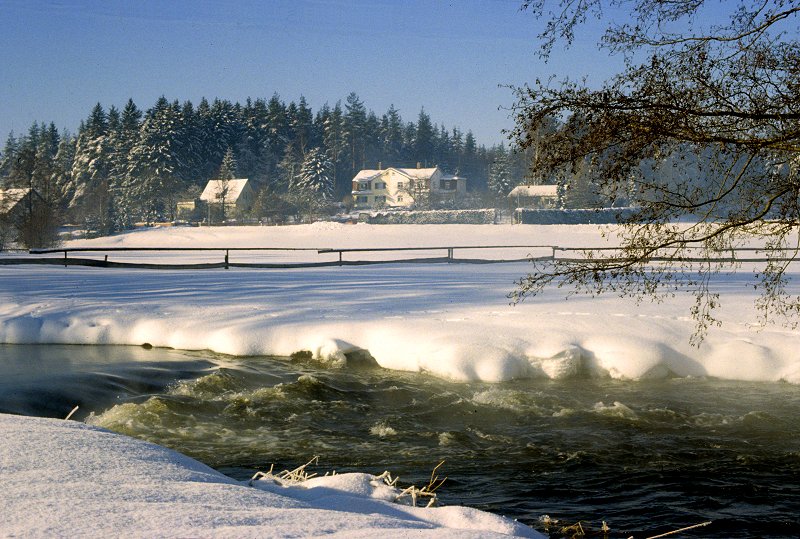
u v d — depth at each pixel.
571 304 18.23
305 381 12.75
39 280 25.14
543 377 13.30
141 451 4.56
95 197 116.75
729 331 14.56
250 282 24.73
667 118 8.25
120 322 16.58
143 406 11.31
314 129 162.38
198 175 130.50
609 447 9.70
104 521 3.03
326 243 67.12
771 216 9.21
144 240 76.75
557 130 8.63
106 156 131.25
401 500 4.60
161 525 3.01
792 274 27.53
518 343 13.75
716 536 7.01
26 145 151.50
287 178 136.62
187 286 23.14
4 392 11.73
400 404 11.81
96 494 3.47
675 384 12.80
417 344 14.19
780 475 8.66
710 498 7.96
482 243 62.91
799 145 8.42
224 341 15.36
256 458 9.33
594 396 12.10
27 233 77.00
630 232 9.30
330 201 131.12
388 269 31.80
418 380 13.22
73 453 4.26
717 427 10.49
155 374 13.39
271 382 13.20
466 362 13.31
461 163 173.62
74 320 16.72
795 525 7.27
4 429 4.74
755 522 7.34
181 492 3.62
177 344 15.80
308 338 15.29
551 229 70.62
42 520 3.01
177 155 120.88
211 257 48.56
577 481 8.49
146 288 22.47
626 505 7.77
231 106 151.75
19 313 17.28
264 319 16.45
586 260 9.52
